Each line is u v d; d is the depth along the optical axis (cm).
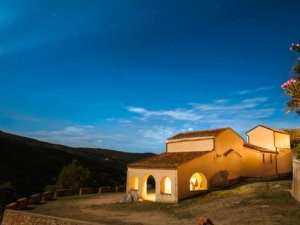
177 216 1988
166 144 3412
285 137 3716
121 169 8638
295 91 841
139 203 2603
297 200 1995
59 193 3444
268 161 3388
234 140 3122
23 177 5372
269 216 1697
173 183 2519
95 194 3647
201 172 2709
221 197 2425
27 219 2041
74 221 1708
